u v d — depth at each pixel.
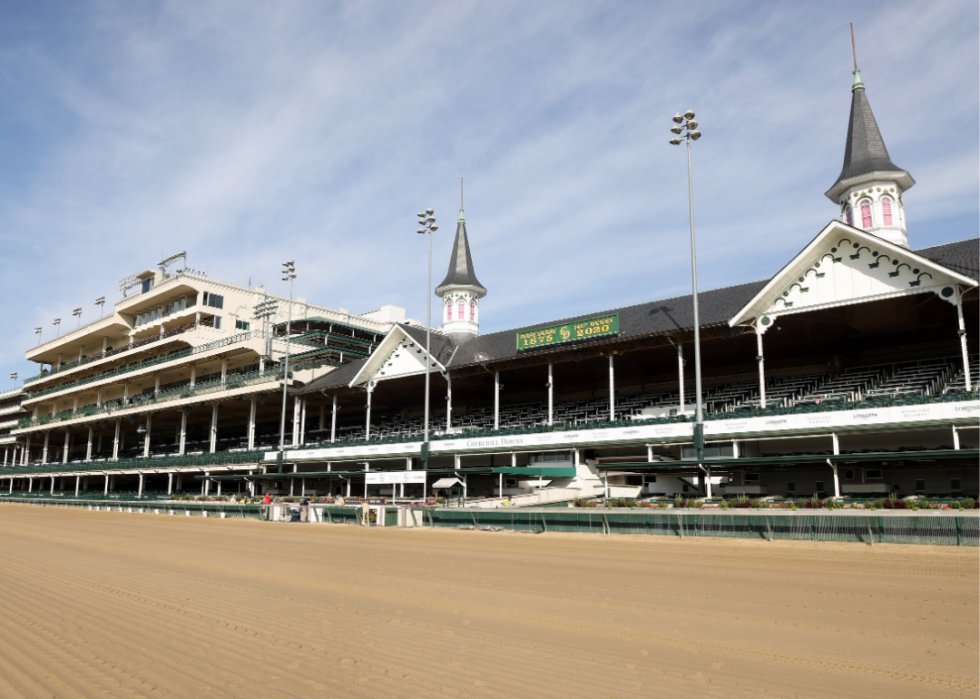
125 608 14.27
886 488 33.06
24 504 83.38
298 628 12.25
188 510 53.81
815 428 33.91
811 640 11.14
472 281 62.47
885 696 8.56
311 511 41.31
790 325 39.41
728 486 37.41
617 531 26.89
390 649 10.83
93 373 96.00
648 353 45.69
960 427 30.53
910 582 15.88
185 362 73.31
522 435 44.41
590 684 9.08
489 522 31.45
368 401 55.88
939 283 32.47
